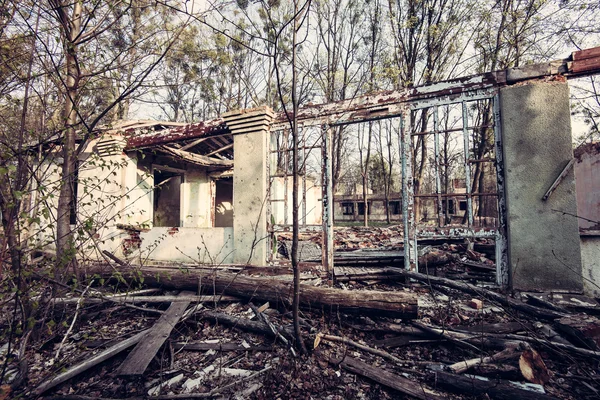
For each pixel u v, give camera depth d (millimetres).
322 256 4789
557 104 3588
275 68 2328
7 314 2941
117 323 3576
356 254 5398
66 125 2830
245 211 5316
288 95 11367
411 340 2857
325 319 3230
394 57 10883
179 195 9391
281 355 2697
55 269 2635
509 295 3582
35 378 2562
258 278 3869
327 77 13188
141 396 2264
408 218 4320
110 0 2986
